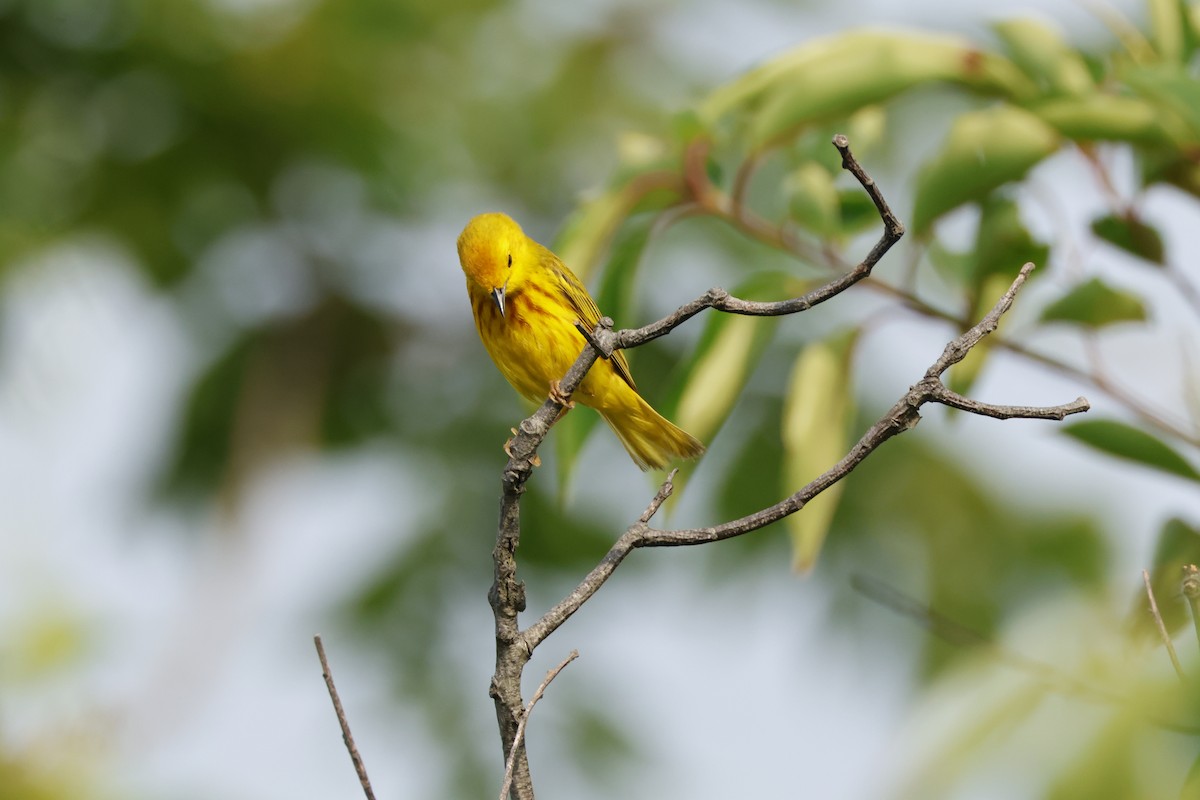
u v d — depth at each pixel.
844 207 8.00
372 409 16.52
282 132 15.62
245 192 16.05
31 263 14.90
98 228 15.88
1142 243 7.48
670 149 7.85
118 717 10.77
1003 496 14.12
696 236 13.98
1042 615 3.65
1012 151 7.02
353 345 16.78
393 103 15.65
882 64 7.41
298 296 16.77
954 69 7.44
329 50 15.49
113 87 15.77
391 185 15.80
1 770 10.19
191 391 16.33
